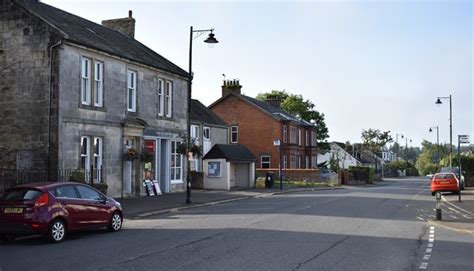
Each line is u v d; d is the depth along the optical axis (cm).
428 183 6356
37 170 2283
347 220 1850
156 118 3064
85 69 2489
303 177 5300
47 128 2291
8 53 2381
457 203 2712
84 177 2262
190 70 2658
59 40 2298
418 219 1919
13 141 2352
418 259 1110
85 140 2484
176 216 2045
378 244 1312
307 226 1664
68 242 1377
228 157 3822
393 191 4112
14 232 1345
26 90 2341
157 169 3088
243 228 1606
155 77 3062
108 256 1138
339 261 1077
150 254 1155
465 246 1290
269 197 3219
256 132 5753
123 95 2745
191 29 2639
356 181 6109
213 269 989
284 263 1050
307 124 6488
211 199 2823
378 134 9144
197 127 4528
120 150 2711
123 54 2722
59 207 1392
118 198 2677
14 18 2380
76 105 2392
